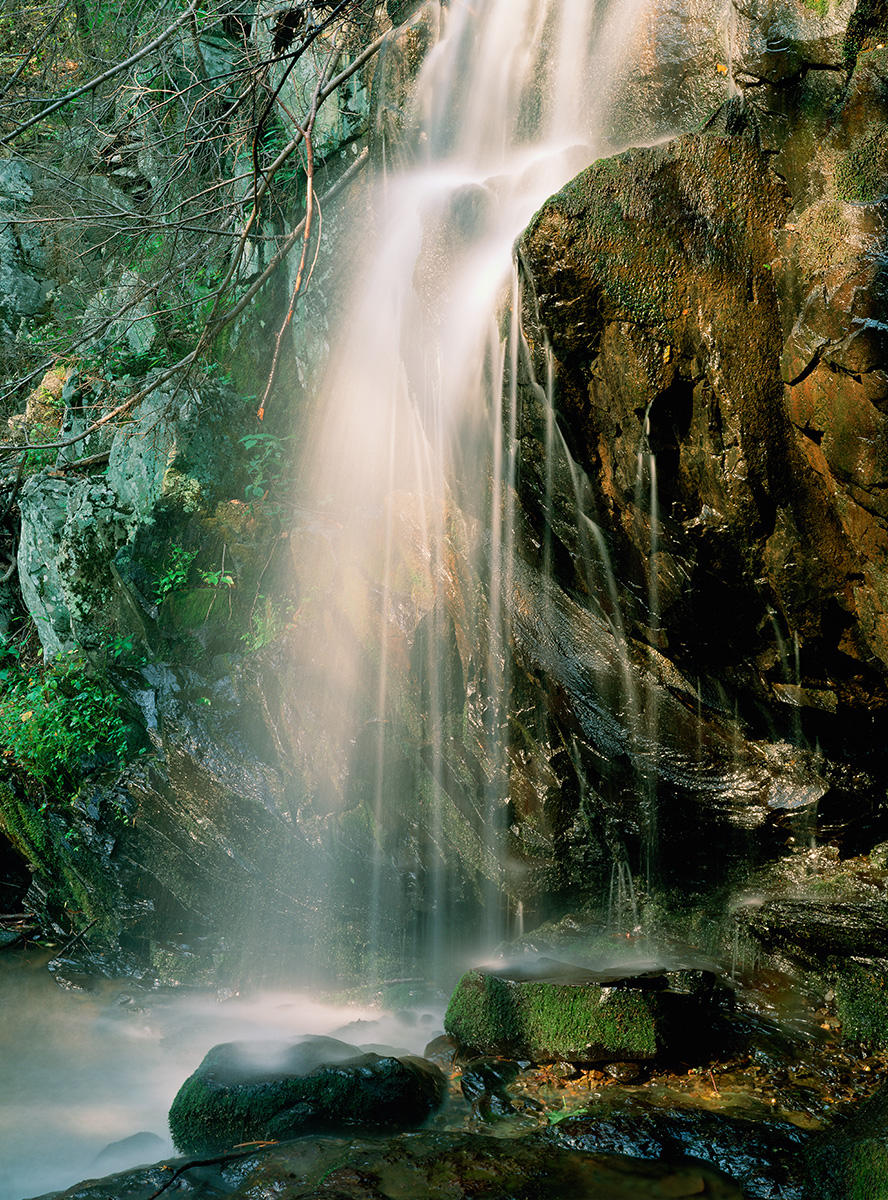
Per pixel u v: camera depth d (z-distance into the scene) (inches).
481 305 195.8
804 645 182.4
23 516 333.1
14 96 297.1
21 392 402.3
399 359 264.2
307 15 253.1
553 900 242.1
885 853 215.3
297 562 279.6
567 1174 143.3
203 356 314.8
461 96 215.8
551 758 230.4
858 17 152.2
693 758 218.1
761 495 168.1
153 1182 148.8
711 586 182.2
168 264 308.8
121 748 296.8
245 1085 168.2
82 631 306.5
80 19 336.2
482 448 206.2
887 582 164.4
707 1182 142.2
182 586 289.0
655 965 204.5
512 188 197.9
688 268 162.9
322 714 261.7
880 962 182.7
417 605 251.1
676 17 175.5
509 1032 184.9
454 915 249.6
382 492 285.7
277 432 312.5
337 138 280.4
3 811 309.6
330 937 260.4
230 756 269.7
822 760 210.2
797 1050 180.5
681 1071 175.5
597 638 215.5
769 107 164.1
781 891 218.1
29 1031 241.1
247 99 297.1
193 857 273.1
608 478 180.9
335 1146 152.5
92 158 346.6
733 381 163.5
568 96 193.9
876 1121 142.9
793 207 165.3
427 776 247.6
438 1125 165.6
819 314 153.9
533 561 213.9
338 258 279.9
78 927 295.7
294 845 261.3
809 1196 138.0
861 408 152.9
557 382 173.6
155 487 292.8
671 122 179.6
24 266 430.9
